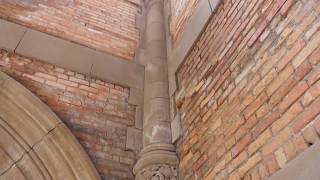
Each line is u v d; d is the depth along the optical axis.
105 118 2.99
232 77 2.34
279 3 2.06
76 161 2.49
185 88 3.01
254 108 1.98
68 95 2.97
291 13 1.92
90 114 2.95
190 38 3.24
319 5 1.71
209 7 3.03
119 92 3.29
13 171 2.47
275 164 1.68
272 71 1.93
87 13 3.87
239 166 1.95
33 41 3.17
